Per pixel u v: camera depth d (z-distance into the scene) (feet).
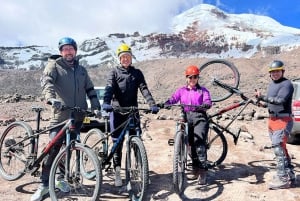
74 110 10.80
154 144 17.90
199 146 12.42
